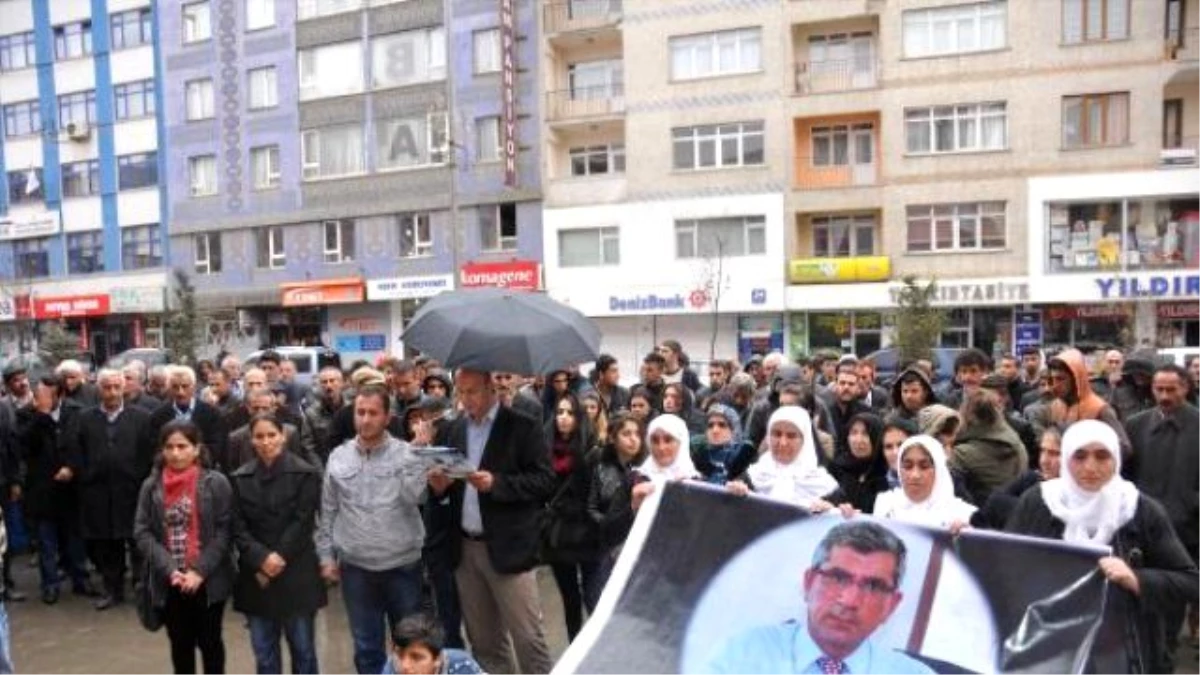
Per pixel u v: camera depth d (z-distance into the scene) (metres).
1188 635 6.23
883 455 5.47
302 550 5.11
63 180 38.56
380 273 32.56
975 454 5.34
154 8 35.97
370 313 33.12
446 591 5.47
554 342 4.71
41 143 38.91
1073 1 25.58
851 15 27.36
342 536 5.00
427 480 5.00
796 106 27.95
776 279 28.09
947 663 3.36
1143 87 24.97
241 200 34.66
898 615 3.48
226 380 8.70
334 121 32.97
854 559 3.55
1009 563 3.41
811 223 28.75
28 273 39.72
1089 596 3.30
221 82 34.78
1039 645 3.29
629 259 29.50
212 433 7.53
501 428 5.01
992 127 26.44
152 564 5.03
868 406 7.50
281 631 5.34
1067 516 3.73
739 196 28.44
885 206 27.30
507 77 29.88
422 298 31.81
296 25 33.31
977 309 26.95
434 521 5.33
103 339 38.50
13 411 8.05
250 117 34.34
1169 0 25.25
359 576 5.00
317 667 5.38
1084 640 3.26
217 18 34.69
